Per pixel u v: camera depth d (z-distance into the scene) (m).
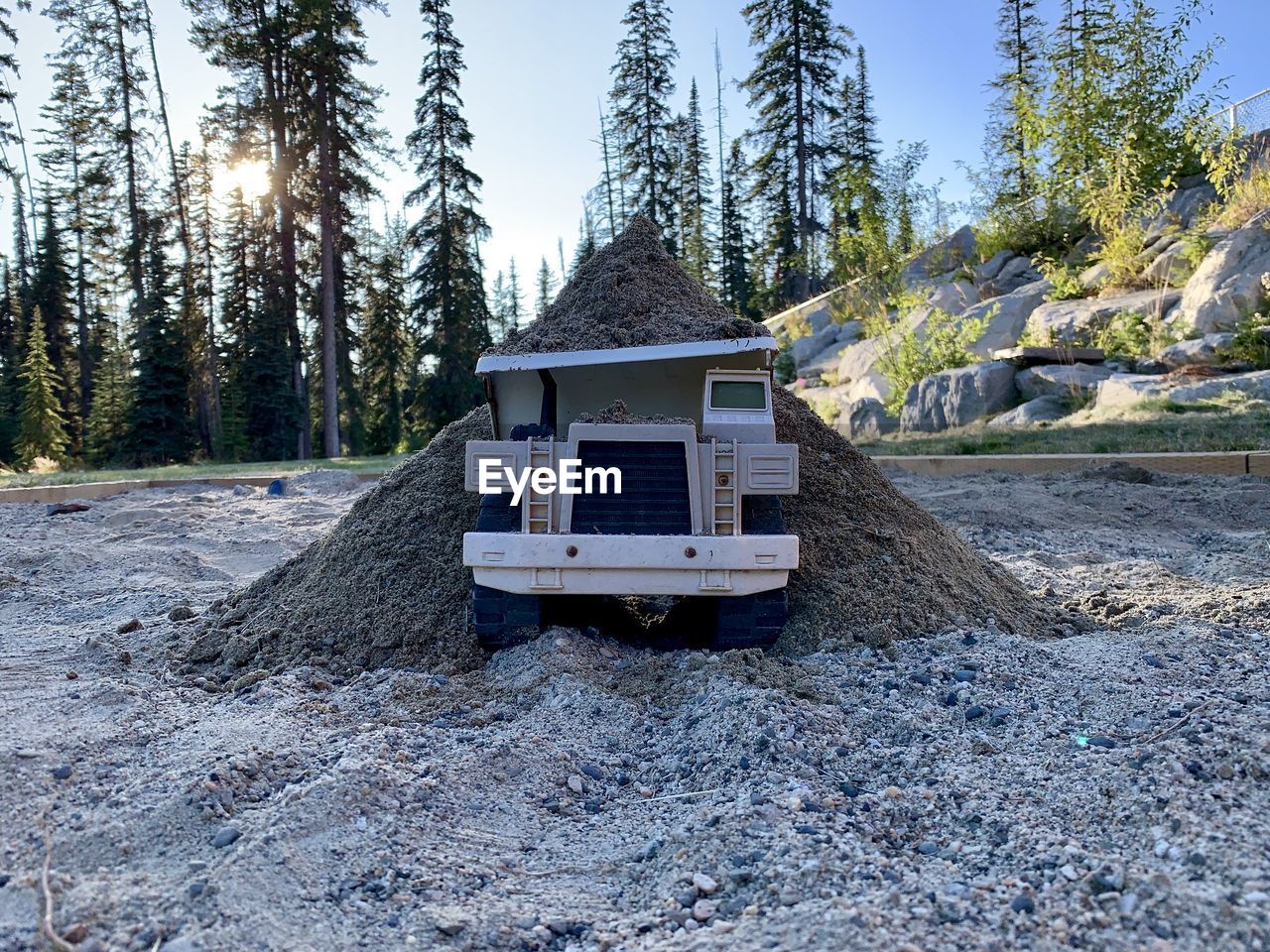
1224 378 13.05
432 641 4.72
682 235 48.69
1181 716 3.44
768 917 2.28
